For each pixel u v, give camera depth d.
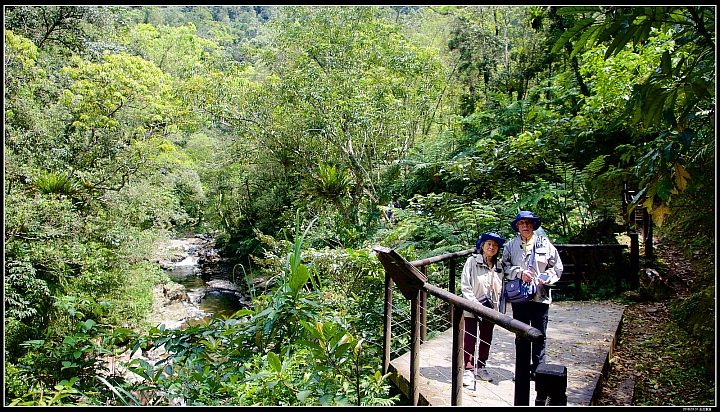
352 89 13.71
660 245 6.85
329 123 13.82
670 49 5.23
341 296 4.84
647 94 2.02
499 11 17.77
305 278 3.35
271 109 15.39
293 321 3.31
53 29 12.37
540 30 13.43
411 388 3.01
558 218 7.57
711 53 1.95
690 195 4.24
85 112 11.62
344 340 2.60
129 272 10.85
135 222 12.90
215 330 3.34
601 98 7.33
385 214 10.62
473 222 6.75
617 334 4.32
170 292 14.31
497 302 3.30
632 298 5.50
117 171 12.23
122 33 16.19
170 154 14.83
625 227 7.00
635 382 3.43
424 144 14.23
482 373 3.27
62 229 8.46
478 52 18.02
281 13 16.72
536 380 1.92
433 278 5.57
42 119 9.81
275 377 2.54
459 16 18.27
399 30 17.92
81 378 3.27
